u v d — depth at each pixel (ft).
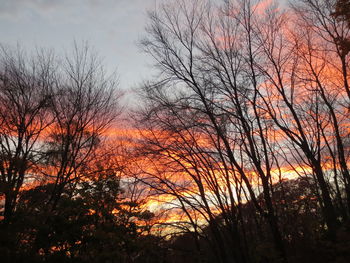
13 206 52.54
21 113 58.18
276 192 77.41
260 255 52.19
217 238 67.26
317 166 60.29
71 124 64.80
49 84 62.64
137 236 67.36
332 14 42.80
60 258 53.36
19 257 48.03
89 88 67.36
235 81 56.39
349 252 44.52
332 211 57.62
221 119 57.88
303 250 51.37
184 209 71.05
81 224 57.52
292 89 62.23
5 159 54.29
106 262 60.75
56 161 62.90
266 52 59.72
